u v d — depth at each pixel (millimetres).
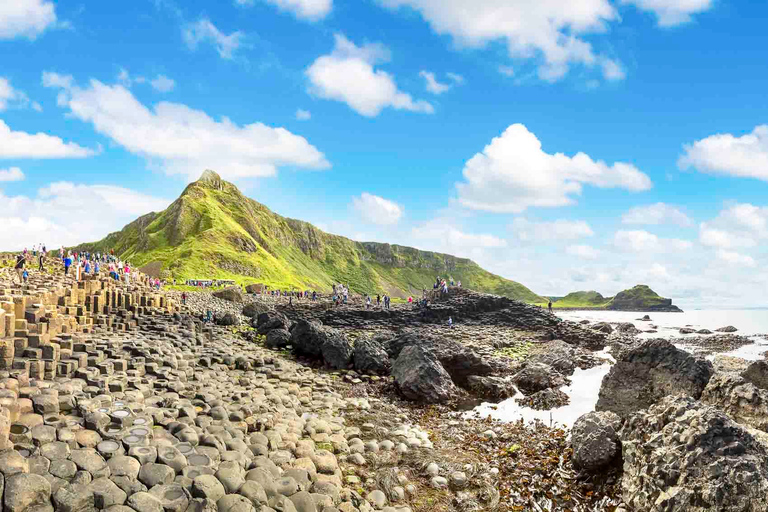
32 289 29031
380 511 10891
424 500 11945
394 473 12867
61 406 11500
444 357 26250
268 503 9398
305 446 13258
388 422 18141
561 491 12508
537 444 15938
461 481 12812
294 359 31203
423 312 64562
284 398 18656
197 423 13281
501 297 68438
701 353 48781
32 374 14367
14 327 16266
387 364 27844
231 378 21641
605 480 12500
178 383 17422
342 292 90375
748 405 14016
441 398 22406
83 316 27281
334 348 29047
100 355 18078
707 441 9781
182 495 8664
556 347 37031
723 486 8945
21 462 8078
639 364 18750
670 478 9797
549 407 21938
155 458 9852
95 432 10367
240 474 10102
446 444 16297
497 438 16938
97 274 45000
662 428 11203
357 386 24531
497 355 39250
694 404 11234
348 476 12539
